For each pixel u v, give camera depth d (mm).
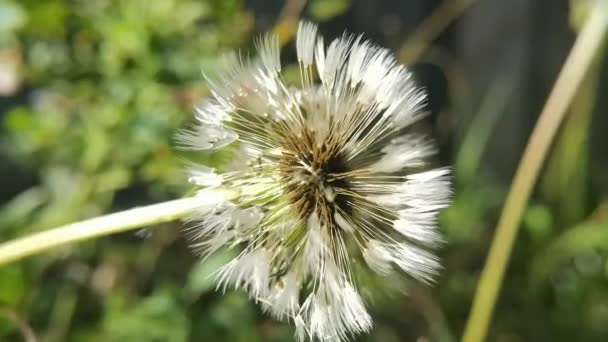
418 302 231
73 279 231
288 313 113
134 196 240
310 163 116
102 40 226
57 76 229
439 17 296
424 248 128
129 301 223
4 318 199
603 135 320
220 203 113
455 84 299
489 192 276
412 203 113
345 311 112
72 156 235
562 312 254
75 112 239
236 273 114
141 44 213
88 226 114
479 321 190
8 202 274
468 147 270
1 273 201
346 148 117
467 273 253
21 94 276
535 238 254
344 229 114
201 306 216
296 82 188
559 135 296
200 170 115
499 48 313
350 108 117
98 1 224
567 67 190
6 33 228
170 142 207
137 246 233
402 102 116
